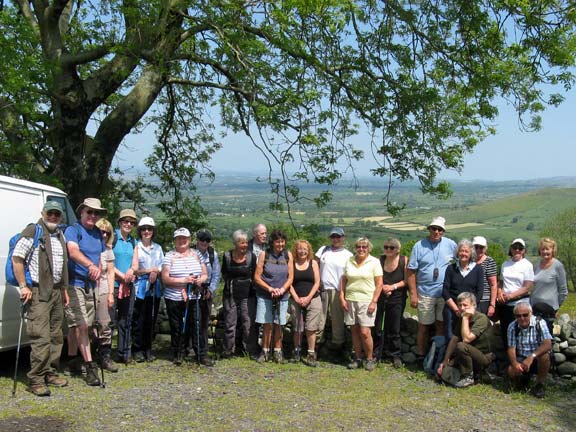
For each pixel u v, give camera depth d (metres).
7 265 6.14
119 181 15.44
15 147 10.26
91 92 11.62
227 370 7.56
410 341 8.29
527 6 10.51
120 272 7.40
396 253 8.09
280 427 5.59
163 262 7.68
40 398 6.04
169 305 7.68
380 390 6.95
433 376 7.58
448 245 7.93
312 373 7.61
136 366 7.52
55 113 11.59
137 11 9.75
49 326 6.29
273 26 10.33
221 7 10.07
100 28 12.24
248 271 8.09
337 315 8.26
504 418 6.13
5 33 9.21
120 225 7.58
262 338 8.42
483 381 7.38
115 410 5.84
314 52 11.05
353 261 7.95
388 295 8.00
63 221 7.41
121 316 7.57
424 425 5.81
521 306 6.97
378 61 11.97
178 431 5.38
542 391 6.92
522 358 7.02
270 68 10.57
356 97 12.30
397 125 11.97
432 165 12.28
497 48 11.52
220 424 5.60
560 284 7.50
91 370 6.65
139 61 10.37
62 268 6.38
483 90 11.59
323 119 11.59
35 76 9.34
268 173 12.17
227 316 8.14
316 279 8.02
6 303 6.46
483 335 7.27
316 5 9.77
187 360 7.91
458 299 7.31
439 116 12.06
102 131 11.92
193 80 13.04
